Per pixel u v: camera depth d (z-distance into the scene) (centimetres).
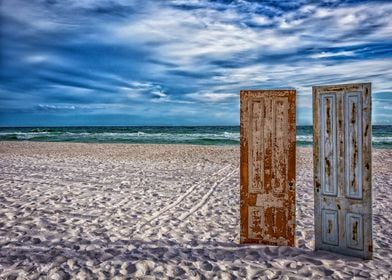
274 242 453
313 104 425
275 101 435
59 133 4016
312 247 450
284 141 438
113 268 388
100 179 936
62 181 901
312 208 646
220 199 729
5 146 2125
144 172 1059
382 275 365
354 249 411
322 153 425
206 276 369
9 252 435
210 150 1755
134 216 600
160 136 3312
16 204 666
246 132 449
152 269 386
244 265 394
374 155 1465
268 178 448
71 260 408
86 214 606
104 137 3269
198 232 516
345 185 412
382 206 656
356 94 393
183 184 884
